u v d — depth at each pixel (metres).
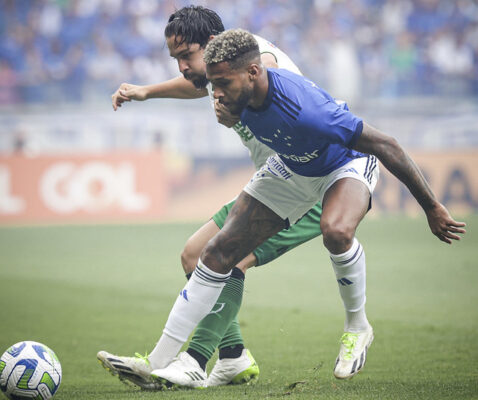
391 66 68.69
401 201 56.97
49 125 58.03
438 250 37.91
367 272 31.12
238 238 12.60
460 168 56.66
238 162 57.19
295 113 10.88
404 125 60.09
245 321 21.34
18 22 69.81
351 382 12.81
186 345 18.27
